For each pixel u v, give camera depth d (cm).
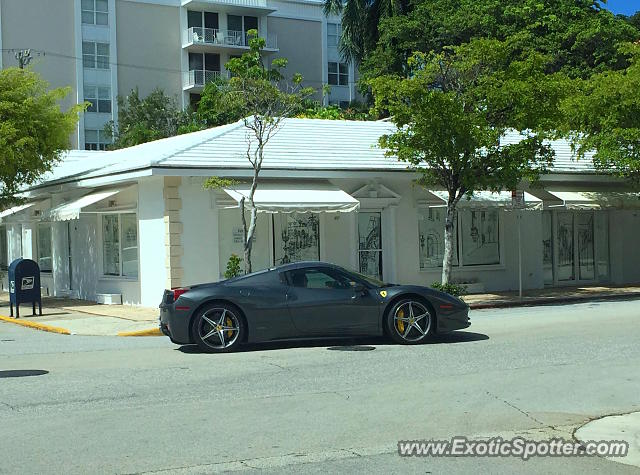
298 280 1245
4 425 774
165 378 1018
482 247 2309
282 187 1950
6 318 1842
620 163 2130
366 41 4188
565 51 3616
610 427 768
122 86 4953
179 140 2358
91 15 4847
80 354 1269
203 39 5159
